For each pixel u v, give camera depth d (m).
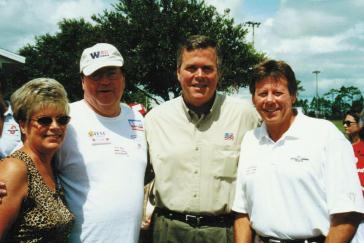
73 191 3.08
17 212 2.61
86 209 3.04
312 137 2.92
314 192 2.87
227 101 3.74
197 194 3.57
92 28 38.22
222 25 33.00
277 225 2.94
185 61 3.58
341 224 2.79
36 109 2.76
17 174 2.63
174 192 3.64
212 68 3.56
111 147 3.24
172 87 34.38
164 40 31.73
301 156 2.90
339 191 2.76
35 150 2.81
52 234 2.71
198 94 3.56
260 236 3.09
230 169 3.61
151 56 31.92
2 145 5.34
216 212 3.57
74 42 42.09
